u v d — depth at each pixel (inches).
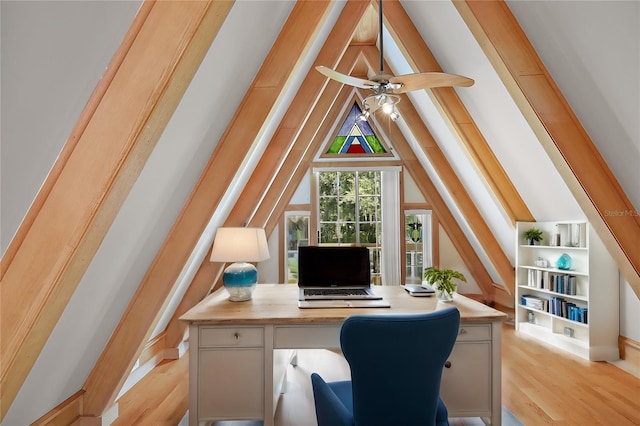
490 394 79.4
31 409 65.9
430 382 52.6
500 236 181.8
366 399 51.9
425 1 115.9
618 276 129.7
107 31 39.6
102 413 81.9
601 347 128.3
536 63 91.5
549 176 125.6
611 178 94.4
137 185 57.8
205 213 86.6
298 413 89.8
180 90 44.4
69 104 40.0
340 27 134.0
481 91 120.2
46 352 57.5
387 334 49.2
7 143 37.6
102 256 57.8
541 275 153.7
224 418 78.0
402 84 91.6
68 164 41.3
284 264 232.2
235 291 92.4
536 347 141.5
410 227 234.5
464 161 161.9
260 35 79.0
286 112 131.9
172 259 84.5
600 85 82.5
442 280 91.6
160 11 41.9
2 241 40.6
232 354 78.6
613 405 94.0
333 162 233.6
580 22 76.9
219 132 86.4
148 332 83.4
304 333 79.1
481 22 92.0
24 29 35.2
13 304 40.4
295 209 233.9
